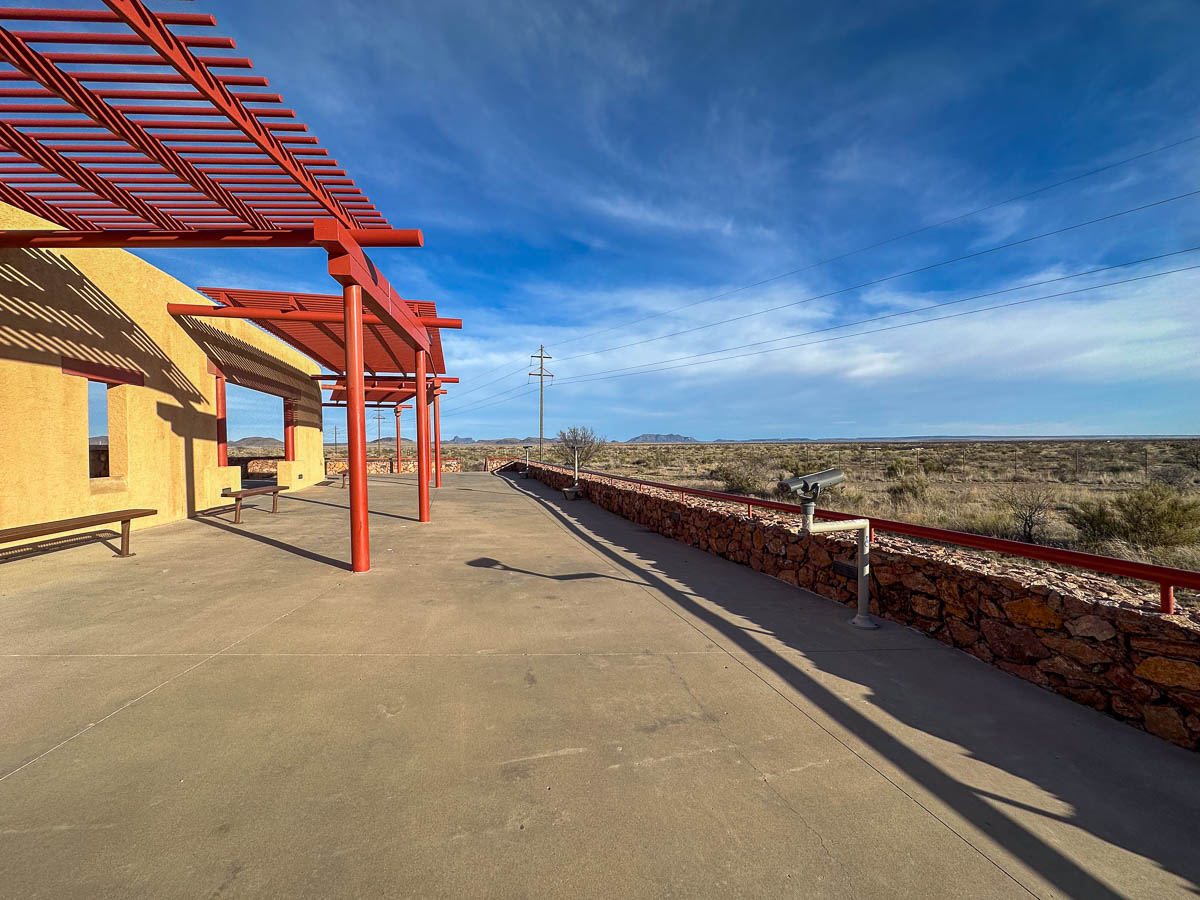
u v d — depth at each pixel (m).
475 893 1.54
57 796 1.96
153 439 8.71
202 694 2.80
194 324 10.04
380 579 5.29
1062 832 1.81
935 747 2.35
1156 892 1.56
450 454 47.81
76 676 3.02
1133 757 2.27
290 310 9.33
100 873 1.59
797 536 5.10
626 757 2.25
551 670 3.13
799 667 3.20
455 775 2.11
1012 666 3.12
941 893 1.55
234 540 7.48
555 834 1.79
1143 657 2.49
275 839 1.75
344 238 5.23
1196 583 2.31
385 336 11.64
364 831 1.79
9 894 1.51
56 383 6.68
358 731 2.44
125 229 5.20
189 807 1.90
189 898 1.50
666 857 1.69
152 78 3.05
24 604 4.39
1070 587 2.98
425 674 3.06
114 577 5.32
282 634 3.70
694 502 7.69
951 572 3.56
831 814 1.90
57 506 6.71
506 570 5.71
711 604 4.49
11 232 4.99
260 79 3.22
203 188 4.41
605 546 7.18
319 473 19.58
